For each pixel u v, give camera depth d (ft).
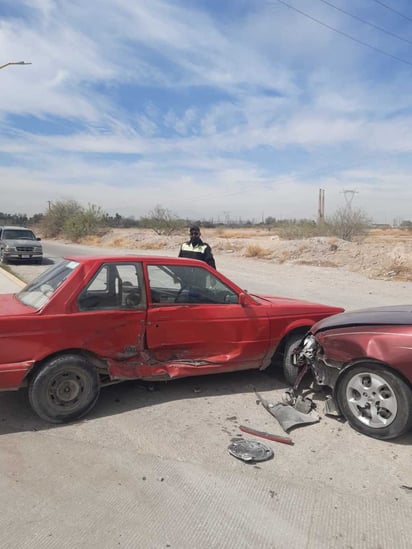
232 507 9.50
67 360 13.20
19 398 15.24
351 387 13.15
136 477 10.57
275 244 88.99
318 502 9.73
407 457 11.68
